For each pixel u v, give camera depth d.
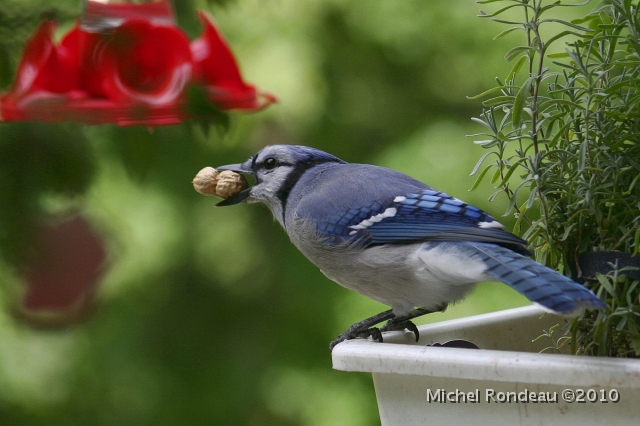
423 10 5.36
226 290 5.41
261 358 5.34
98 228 5.24
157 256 5.33
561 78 4.88
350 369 4.55
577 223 4.56
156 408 5.33
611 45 4.55
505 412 4.51
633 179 4.55
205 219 5.35
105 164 5.02
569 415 4.49
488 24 5.35
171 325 5.37
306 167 4.75
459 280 4.62
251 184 4.84
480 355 4.50
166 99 4.71
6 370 5.30
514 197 4.55
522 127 4.59
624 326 4.54
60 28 4.85
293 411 5.30
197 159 5.30
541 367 4.48
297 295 5.35
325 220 4.69
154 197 5.32
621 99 4.55
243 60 5.29
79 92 4.71
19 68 4.71
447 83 5.38
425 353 4.52
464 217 4.63
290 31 5.32
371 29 5.36
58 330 5.29
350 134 5.36
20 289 5.14
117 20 4.72
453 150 5.28
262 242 5.38
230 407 5.32
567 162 4.56
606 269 4.54
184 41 4.71
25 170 4.83
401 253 4.65
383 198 4.68
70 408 5.32
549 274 4.52
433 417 4.53
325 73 5.34
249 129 5.28
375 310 5.30
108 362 5.34
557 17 5.23
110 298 5.36
